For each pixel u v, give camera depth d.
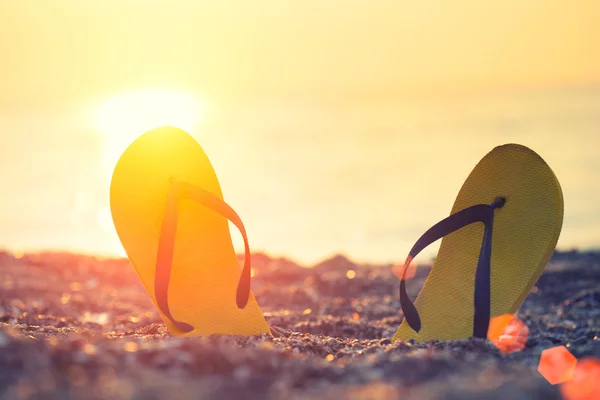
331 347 1.21
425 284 1.28
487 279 1.21
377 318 1.69
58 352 1.03
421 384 1.03
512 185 1.27
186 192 1.24
